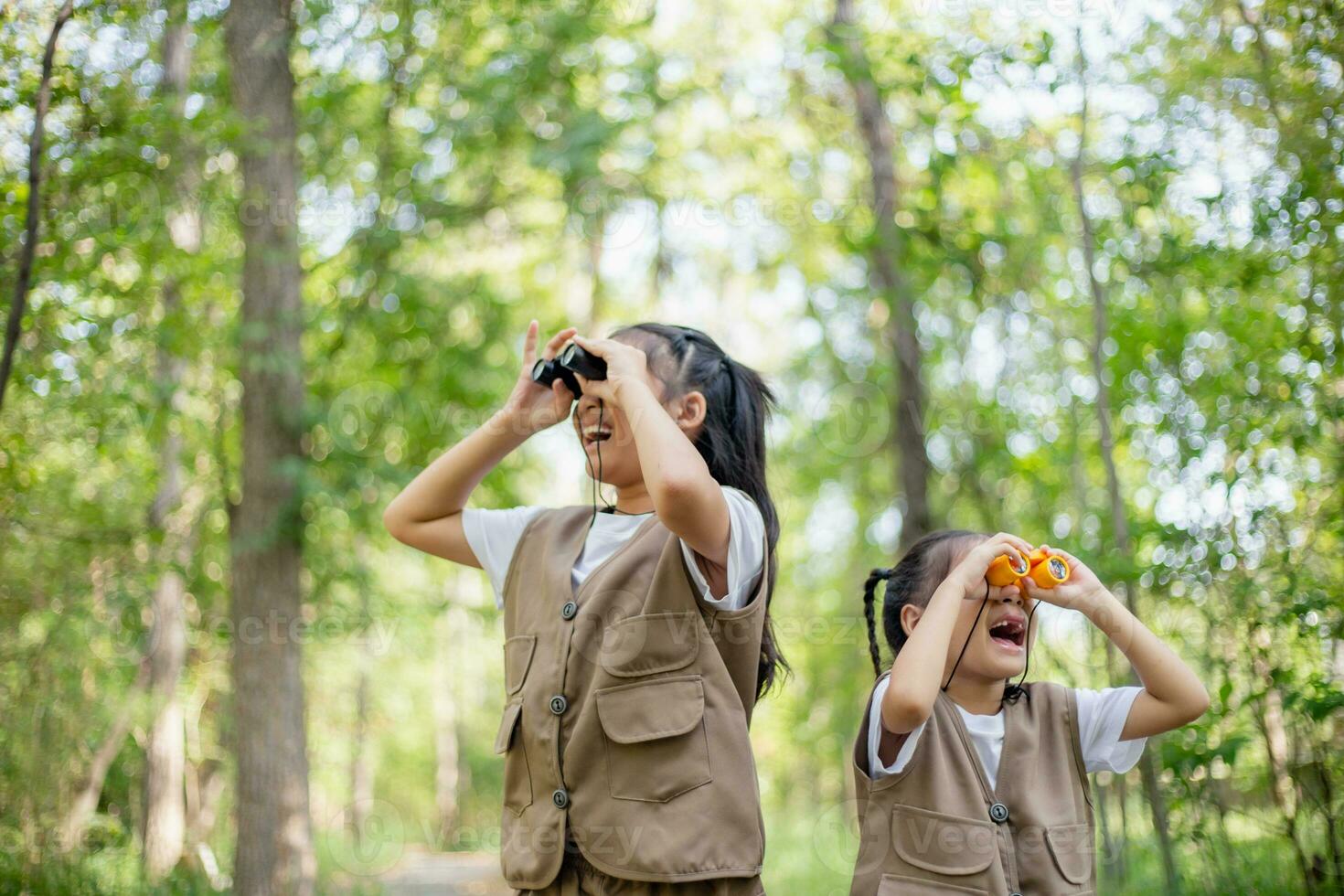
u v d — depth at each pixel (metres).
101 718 4.57
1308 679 2.87
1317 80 3.14
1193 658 3.32
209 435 5.29
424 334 5.58
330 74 5.22
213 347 4.96
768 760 11.76
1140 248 3.81
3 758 3.79
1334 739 2.92
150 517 5.18
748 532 1.79
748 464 2.02
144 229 4.01
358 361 5.66
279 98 4.88
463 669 14.80
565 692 1.79
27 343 3.57
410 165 5.52
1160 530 3.36
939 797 1.89
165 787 5.69
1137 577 3.35
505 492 5.86
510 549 2.02
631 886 1.71
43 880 3.75
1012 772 1.94
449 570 8.07
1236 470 3.24
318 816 9.91
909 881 1.87
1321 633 2.98
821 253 8.36
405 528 2.08
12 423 3.74
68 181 3.51
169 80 4.34
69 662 4.17
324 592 5.46
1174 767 3.00
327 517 5.34
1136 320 3.65
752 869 1.71
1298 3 3.17
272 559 4.88
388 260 5.50
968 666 1.97
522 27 5.64
